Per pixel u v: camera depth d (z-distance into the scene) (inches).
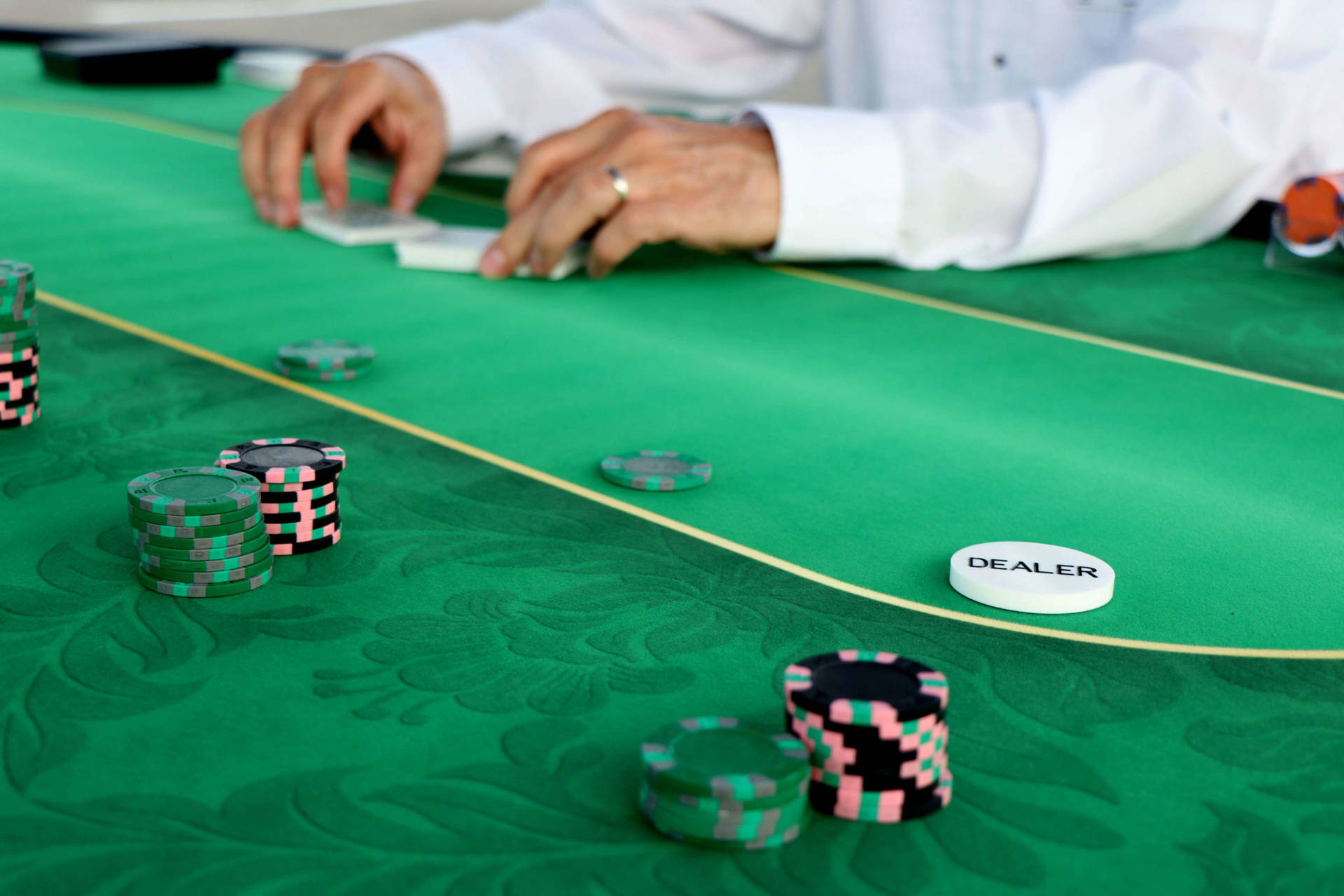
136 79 243.9
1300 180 136.9
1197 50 146.6
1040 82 174.4
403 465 82.3
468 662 58.0
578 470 82.8
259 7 583.5
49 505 73.6
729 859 45.1
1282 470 87.4
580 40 187.5
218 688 55.0
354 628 60.9
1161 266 143.5
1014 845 46.5
